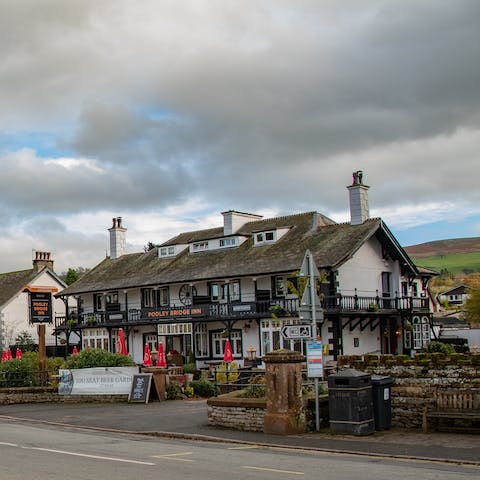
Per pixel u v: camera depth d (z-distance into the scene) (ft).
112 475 33.76
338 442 45.65
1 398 77.20
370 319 127.54
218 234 153.28
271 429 50.16
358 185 131.03
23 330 181.68
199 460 39.17
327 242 127.44
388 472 34.76
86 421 61.36
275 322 125.90
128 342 154.30
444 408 49.06
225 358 103.04
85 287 165.37
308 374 50.49
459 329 166.81
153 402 76.48
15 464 37.45
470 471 35.19
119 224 177.37
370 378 49.75
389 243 133.08
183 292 145.07
